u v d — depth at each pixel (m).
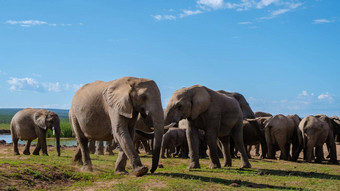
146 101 11.63
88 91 13.05
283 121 22.47
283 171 15.55
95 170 13.23
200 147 22.08
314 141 21.47
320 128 21.48
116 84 12.22
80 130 13.41
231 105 16.58
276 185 11.98
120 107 11.64
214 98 16.19
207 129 15.99
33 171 11.05
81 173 12.23
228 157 17.09
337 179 13.84
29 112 20.80
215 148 15.95
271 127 22.41
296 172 15.29
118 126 11.73
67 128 52.50
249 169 15.91
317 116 22.86
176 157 23.09
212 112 15.95
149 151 23.39
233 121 16.52
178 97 15.61
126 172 12.50
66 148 27.39
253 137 23.47
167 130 22.28
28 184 10.22
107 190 10.00
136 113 12.07
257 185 11.78
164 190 10.03
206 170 14.94
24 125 20.47
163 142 22.02
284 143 22.50
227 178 12.80
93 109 12.58
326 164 20.77
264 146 23.45
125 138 11.66
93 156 19.95
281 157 22.45
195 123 16.08
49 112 20.58
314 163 20.83
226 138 17.11
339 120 26.56
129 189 10.03
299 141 22.17
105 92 12.32
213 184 11.35
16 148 21.14
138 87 11.76
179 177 12.20
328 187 11.95
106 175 12.20
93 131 12.70
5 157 16.19
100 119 12.52
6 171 10.56
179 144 22.42
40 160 14.87
